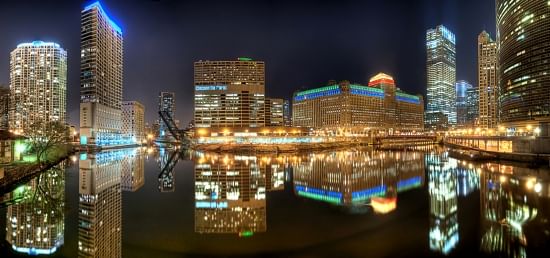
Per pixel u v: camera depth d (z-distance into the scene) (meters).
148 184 63.09
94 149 190.75
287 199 48.81
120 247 28.19
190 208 42.97
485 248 27.67
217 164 102.12
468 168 85.75
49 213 40.19
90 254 26.94
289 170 85.19
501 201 45.28
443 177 70.31
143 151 187.12
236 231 32.78
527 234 31.16
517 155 96.00
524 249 27.36
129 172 82.06
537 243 28.69
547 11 179.50
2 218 37.97
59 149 111.56
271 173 79.12
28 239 30.62
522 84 194.25
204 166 96.44
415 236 30.92
